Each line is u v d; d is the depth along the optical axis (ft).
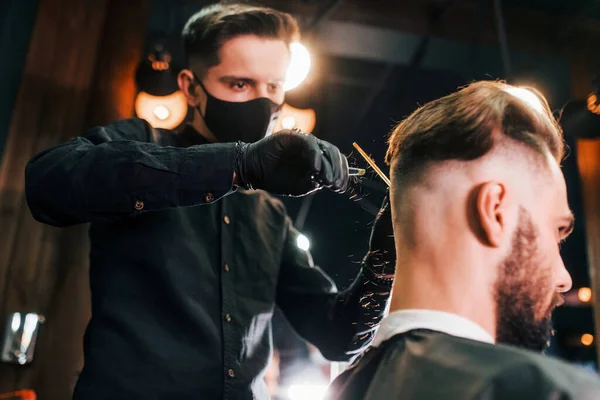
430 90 13.09
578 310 14.10
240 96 4.01
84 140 3.45
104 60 8.29
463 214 2.30
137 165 2.97
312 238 11.73
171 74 7.67
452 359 1.99
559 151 2.47
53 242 7.20
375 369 2.23
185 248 3.69
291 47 4.23
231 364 3.56
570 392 1.77
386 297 3.53
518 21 11.32
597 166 9.66
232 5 4.24
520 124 2.37
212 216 3.94
